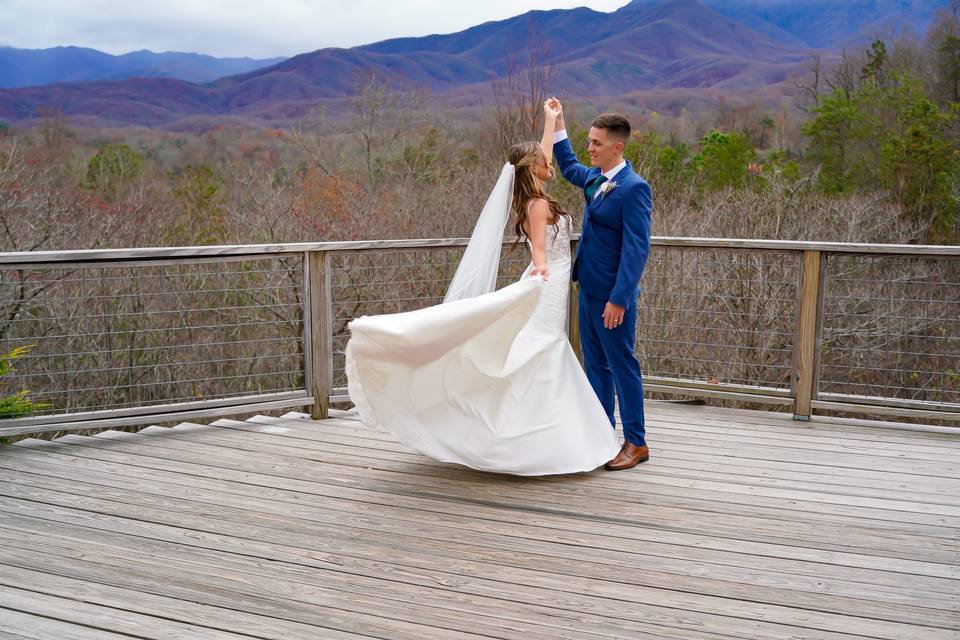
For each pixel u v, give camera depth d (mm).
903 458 4102
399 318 3480
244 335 10320
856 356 7922
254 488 3701
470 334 3529
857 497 3594
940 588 2801
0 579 2844
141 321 9695
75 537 3188
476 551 3070
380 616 2613
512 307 3504
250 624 2564
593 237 3830
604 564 2967
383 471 3924
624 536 3201
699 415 4848
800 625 2570
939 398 7547
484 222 3955
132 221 13500
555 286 3861
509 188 3932
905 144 17500
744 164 15680
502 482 3777
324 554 3047
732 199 13227
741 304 7555
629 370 3889
